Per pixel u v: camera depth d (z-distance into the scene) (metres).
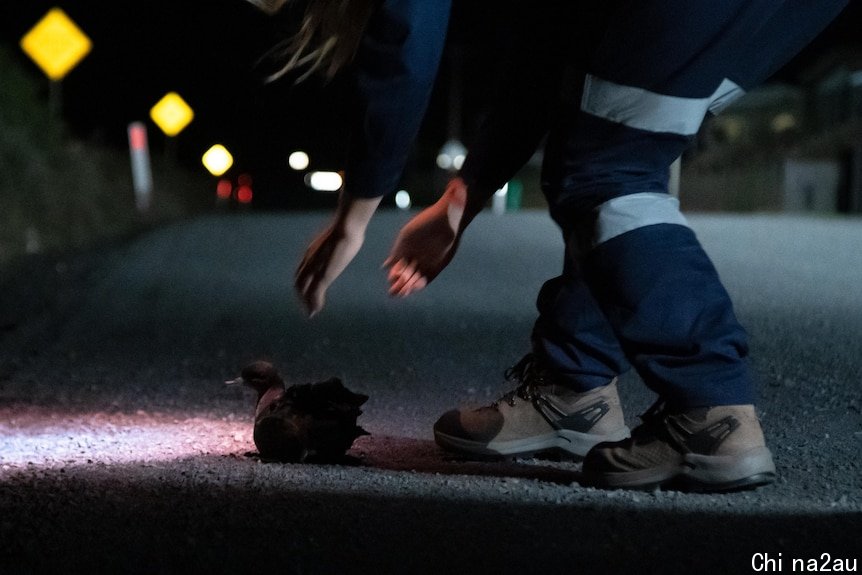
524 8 2.58
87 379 4.16
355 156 2.32
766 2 2.39
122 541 2.22
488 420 2.82
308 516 2.36
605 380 2.81
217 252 10.05
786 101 33.28
